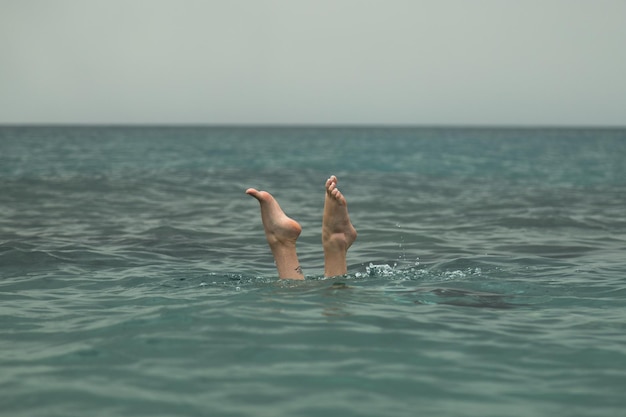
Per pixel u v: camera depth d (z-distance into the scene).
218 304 4.96
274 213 5.63
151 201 14.34
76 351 3.92
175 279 6.24
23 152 37.91
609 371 3.66
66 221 10.88
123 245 8.45
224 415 3.02
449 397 3.27
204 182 19.42
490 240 9.15
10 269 6.76
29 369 3.61
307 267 7.35
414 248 8.49
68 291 5.74
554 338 4.27
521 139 93.56
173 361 3.73
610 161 34.50
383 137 102.94
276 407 3.12
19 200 13.95
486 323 4.61
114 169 24.14
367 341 4.12
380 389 3.36
